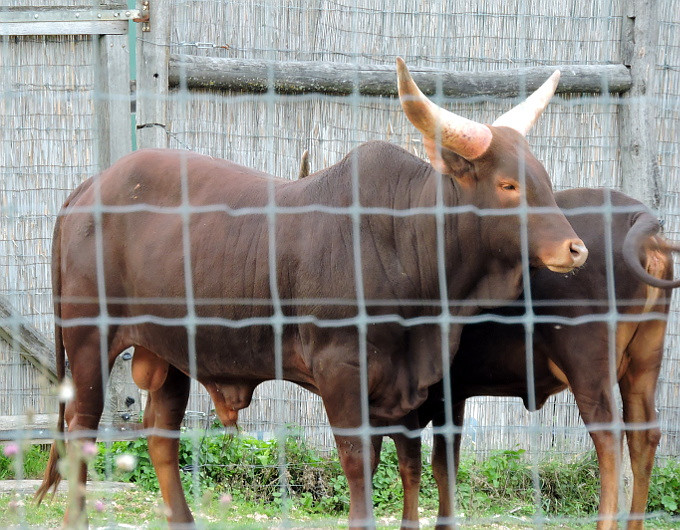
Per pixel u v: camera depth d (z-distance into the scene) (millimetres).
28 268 27125
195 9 27156
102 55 26703
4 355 27359
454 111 28375
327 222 18562
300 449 26938
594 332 19406
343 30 28047
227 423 20609
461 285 18469
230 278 19125
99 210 20438
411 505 20484
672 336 28359
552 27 28531
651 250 19781
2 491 24406
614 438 19172
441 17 28281
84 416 20562
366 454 17297
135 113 27328
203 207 19203
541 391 21016
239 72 26938
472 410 28359
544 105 19406
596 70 28219
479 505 25797
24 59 26609
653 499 26844
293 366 19125
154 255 19922
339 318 18125
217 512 23812
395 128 28250
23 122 26750
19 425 17984
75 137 26906
